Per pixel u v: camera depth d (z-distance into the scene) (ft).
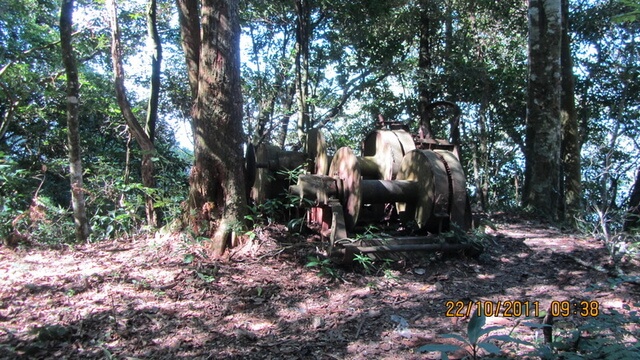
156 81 30.25
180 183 27.17
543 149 29.22
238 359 11.14
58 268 16.40
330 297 14.93
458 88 46.52
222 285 15.21
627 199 35.83
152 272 15.92
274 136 51.47
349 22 46.52
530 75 30.17
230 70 17.74
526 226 25.41
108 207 25.26
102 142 45.11
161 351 11.47
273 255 17.40
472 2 43.45
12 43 43.19
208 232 17.94
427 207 17.93
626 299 13.97
